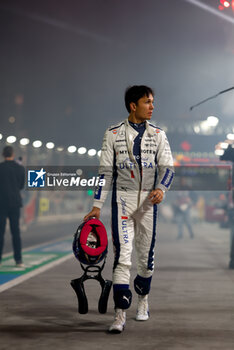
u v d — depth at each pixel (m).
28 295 6.83
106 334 4.85
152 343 4.54
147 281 5.37
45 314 5.69
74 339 4.67
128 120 5.23
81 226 5.13
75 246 5.14
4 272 9.27
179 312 5.82
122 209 5.13
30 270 9.56
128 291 5.00
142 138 5.16
